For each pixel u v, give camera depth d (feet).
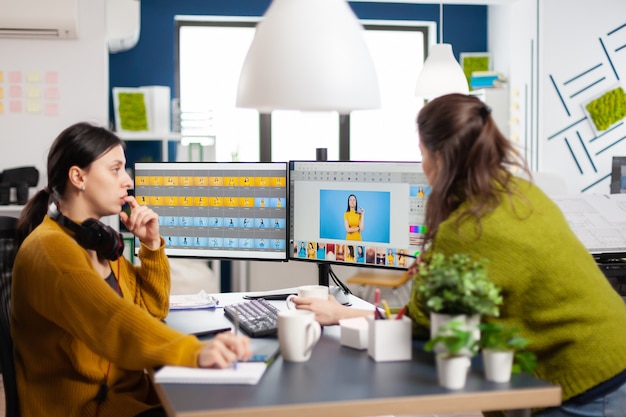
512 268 5.42
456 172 5.67
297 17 5.82
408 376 5.16
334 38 5.79
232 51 21.44
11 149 17.46
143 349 5.29
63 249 5.82
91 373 6.06
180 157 18.34
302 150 21.85
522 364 5.14
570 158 20.38
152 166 8.93
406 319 5.60
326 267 8.38
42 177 17.52
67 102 17.56
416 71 22.41
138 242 8.27
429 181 5.92
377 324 5.53
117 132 18.13
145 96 18.30
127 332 5.34
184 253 8.89
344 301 8.00
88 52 17.54
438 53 16.47
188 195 8.82
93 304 5.46
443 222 5.65
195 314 7.47
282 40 5.80
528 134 20.77
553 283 5.49
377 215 7.80
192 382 5.05
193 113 18.90
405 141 22.36
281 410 4.56
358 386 4.95
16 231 6.58
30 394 6.09
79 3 17.40
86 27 17.49
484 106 5.77
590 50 20.34
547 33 20.06
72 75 17.52
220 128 21.50
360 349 5.90
